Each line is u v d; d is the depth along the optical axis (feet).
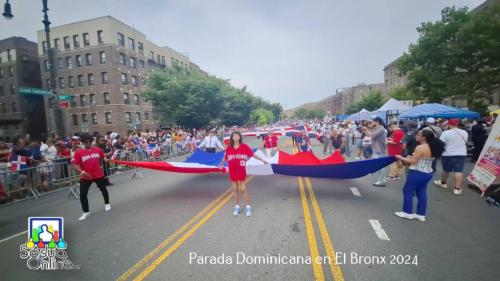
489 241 12.34
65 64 108.37
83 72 106.11
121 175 35.29
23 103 115.14
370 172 20.66
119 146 40.16
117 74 104.94
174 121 87.30
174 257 11.62
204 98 86.02
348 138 45.14
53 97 34.91
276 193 22.08
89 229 15.56
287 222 15.31
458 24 51.70
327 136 48.60
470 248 11.71
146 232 14.65
